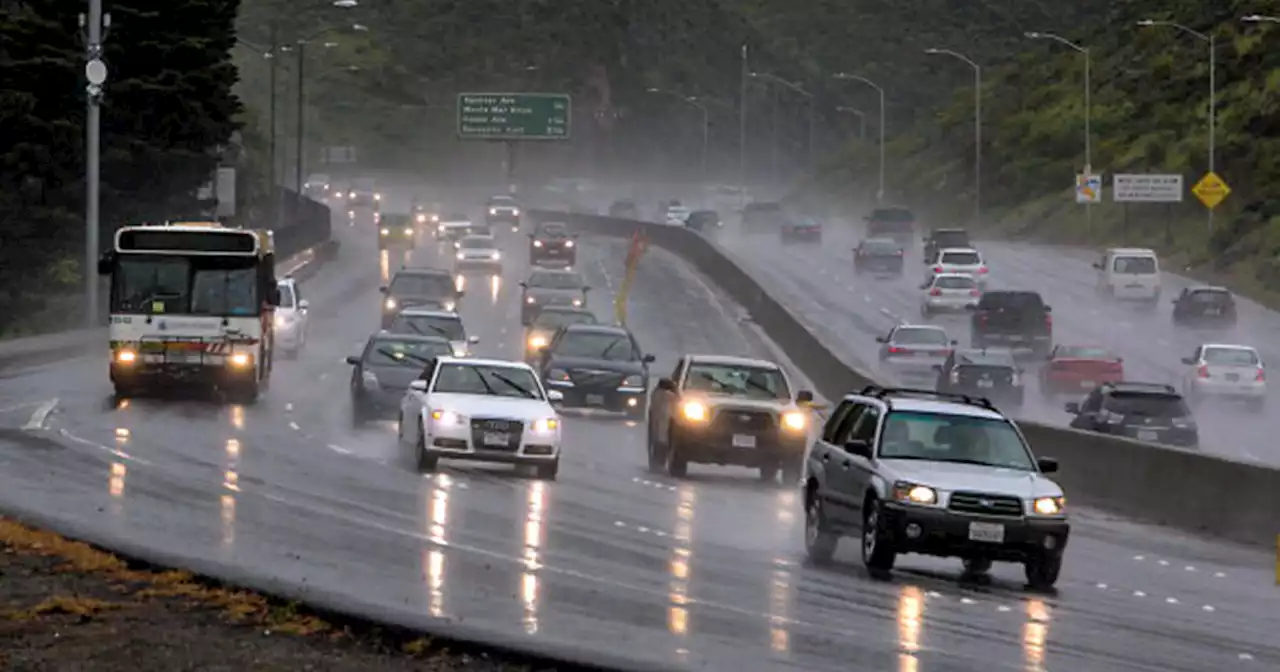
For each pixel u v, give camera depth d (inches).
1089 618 1866.4
